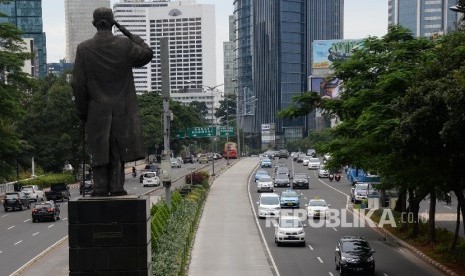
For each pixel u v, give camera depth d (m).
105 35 17.45
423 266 33.47
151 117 114.00
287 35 184.62
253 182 83.81
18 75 64.62
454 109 24.17
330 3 195.75
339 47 152.50
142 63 17.75
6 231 46.44
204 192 66.38
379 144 35.28
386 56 37.53
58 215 53.78
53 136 87.75
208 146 170.25
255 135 196.38
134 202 16.48
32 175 87.00
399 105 27.75
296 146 169.25
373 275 31.16
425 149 27.80
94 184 17.23
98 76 17.28
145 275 16.50
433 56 32.09
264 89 192.25
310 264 33.50
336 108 37.84
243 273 30.70
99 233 16.45
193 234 41.28
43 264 32.84
